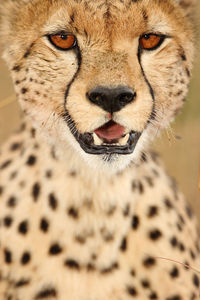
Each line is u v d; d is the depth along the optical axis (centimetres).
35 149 869
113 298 852
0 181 895
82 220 841
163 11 816
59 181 845
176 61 838
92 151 814
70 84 809
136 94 789
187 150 1199
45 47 811
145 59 816
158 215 881
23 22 826
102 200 842
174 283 873
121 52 797
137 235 863
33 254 848
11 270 853
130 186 858
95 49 797
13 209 864
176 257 878
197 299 899
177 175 1195
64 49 808
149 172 905
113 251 848
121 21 789
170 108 852
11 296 856
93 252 845
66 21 796
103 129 800
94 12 788
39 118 838
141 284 861
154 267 865
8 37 838
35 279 848
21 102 849
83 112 794
